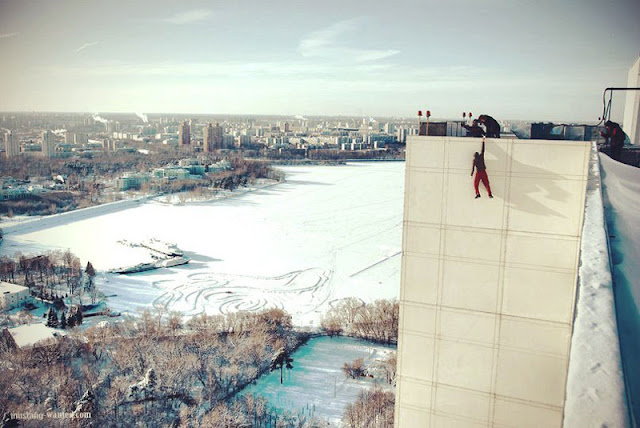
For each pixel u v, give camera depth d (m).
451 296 29.19
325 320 123.12
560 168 26.47
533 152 26.80
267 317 119.06
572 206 26.47
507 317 28.28
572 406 12.02
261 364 100.31
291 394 91.44
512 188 27.39
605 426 11.13
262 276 171.00
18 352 94.56
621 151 33.94
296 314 135.75
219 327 115.56
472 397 29.31
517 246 27.67
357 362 100.25
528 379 28.09
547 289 27.34
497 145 27.36
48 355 94.75
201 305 142.75
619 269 20.03
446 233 28.89
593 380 12.59
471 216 28.34
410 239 29.62
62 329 113.06
